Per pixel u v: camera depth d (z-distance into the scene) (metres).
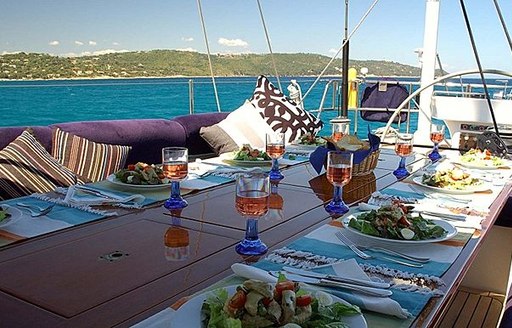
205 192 1.65
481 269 2.48
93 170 2.41
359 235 1.17
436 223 1.27
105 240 1.15
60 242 1.13
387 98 4.59
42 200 1.47
